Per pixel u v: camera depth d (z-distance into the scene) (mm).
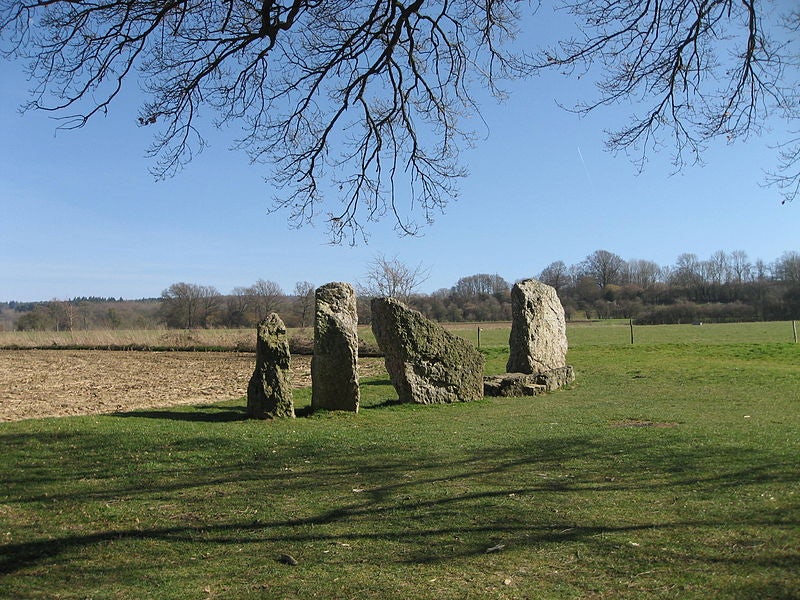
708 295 75562
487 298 74000
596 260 84875
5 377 23094
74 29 8930
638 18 9531
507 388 16188
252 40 9945
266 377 12516
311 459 9172
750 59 9641
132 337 40656
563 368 18328
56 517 6793
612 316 74125
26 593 5027
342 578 5160
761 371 20578
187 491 7664
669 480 7680
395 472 8430
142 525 6539
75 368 26750
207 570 5406
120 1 8820
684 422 11867
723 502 6695
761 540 5562
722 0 9070
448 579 5082
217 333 40812
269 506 7055
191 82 10484
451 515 6582
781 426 11273
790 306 65375
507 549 5637
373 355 30438
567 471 8289
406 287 38938
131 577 5305
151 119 10805
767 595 4531
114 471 8484
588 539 5797
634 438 10234
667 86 10211
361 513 6734
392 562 5453
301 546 5879
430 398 14836
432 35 12203
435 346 15094
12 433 10391
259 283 66938
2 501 7309
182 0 8797
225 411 13531
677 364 23312
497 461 8953
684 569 5066
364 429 11414
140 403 15664
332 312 13453
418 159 13867
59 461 8930
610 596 4680
